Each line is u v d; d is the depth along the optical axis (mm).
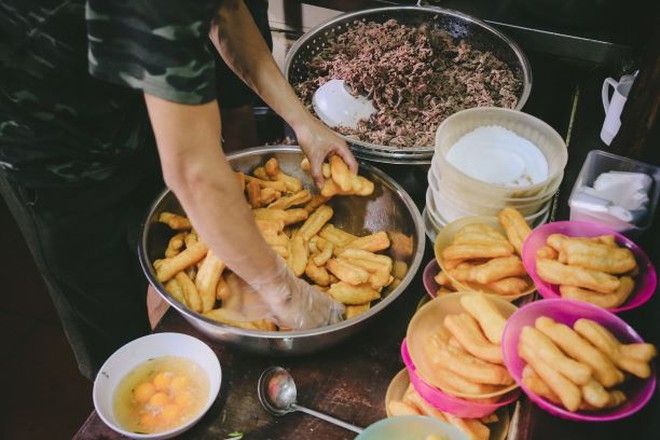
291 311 1330
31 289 2635
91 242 1684
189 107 950
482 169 1568
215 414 1267
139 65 936
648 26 2023
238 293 1460
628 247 1306
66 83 1334
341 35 2156
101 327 1918
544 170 1579
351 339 1392
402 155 1691
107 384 1294
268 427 1246
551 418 1096
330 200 1773
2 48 1253
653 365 1077
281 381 1298
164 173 1049
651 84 1543
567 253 1233
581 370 1013
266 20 2068
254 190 1688
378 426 1051
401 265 1588
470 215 1539
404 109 1893
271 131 2398
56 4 1186
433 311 1271
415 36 2094
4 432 2193
